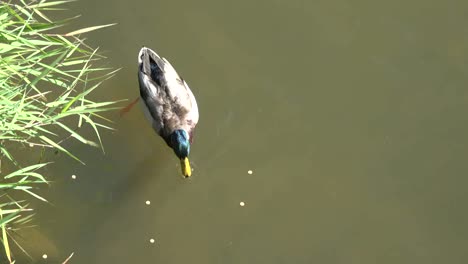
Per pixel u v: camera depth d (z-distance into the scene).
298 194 11.59
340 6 13.41
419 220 11.38
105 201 11.34
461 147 12.08
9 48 9.62
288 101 12.40
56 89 11.79
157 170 11.76
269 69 12.67
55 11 12.58
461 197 11.59
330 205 11.50
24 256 10.57
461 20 13.44
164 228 11.23
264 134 12.10
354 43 13.03
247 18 13.12
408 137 12.14
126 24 12.73
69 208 11.20
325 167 11.83
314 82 12.61
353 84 12.62
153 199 11.47
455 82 12.77
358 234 11.25
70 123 11.76
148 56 11.82
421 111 12.42
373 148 12.02
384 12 13.41
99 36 12.52
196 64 12.59
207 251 11.06
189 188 11.60
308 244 11.16
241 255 11.05
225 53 12.73
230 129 12.12
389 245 11.16
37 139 11.38
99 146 11.76
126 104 12.18
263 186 11.64
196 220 11.32
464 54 13.05
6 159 11.11
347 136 12.12
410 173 11.80
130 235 11.12
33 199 11.11
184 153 11.63
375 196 11.58
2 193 10.88
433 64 12.93
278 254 11.06
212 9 13.12
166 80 11.73
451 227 11.32
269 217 11.39
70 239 10.95
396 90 12.61
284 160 11.88
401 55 12.98
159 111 11.73
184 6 13.06
